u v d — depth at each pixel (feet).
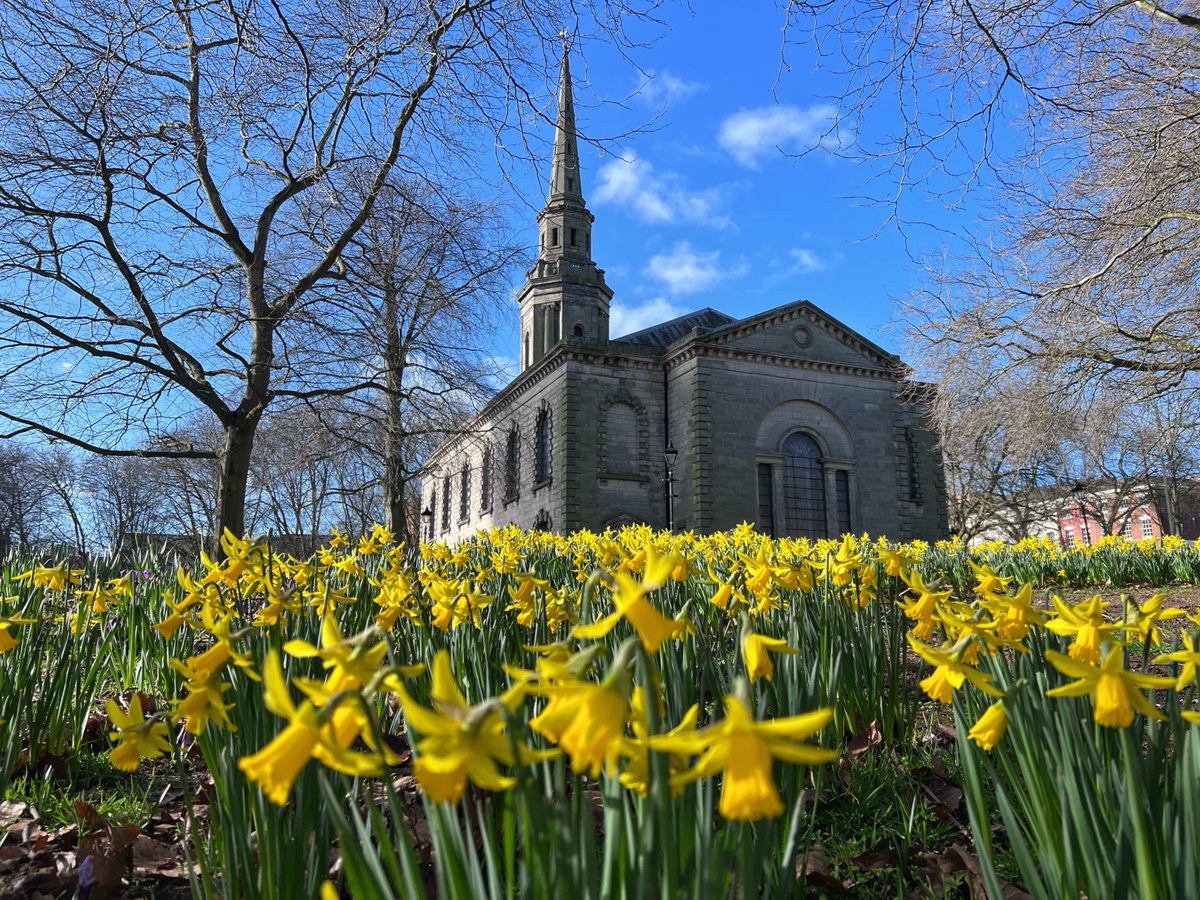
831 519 109.09
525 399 125.08
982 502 136.05
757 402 107.55
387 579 9.98
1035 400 42.60
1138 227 35.68
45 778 10.43
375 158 41.68
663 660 7.83
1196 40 32.60
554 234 162.30
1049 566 35.22
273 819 5.49
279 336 45.34
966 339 43.39
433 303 48.98
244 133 39.86
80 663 11.87
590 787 9.15
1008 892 7.24
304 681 3.49
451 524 170.09
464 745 2.94
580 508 103.30
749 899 4.16
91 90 33.71
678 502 106.83
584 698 3.06
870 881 8.03
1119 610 23.89
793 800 6.50
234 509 41.11
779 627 10.32
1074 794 5.25
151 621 15.67
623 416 109.91
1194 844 4.73
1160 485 141.49
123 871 8.00
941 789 9.70
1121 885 4.82
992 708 5.22
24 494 107.76
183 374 39.42
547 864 3.72
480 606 9.01
